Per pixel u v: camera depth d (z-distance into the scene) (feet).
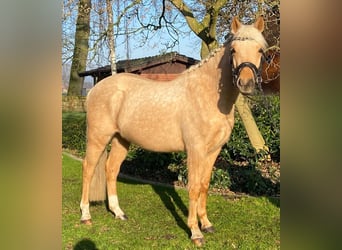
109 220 13.92
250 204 15.66
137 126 12.48
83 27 28.09
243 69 9.38
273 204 15.49
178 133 11.82
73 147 34.68
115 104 13.20
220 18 24.22
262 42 9.73
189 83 11.72
